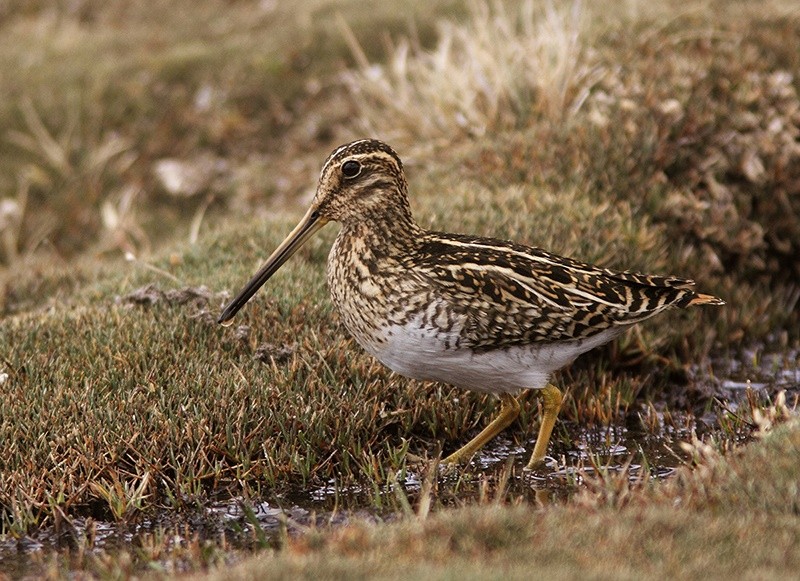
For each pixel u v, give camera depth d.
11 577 7.86
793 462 7.70
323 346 10.52
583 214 12.74
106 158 18.84
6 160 19.00
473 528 6.96
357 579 6.30
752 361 12.16
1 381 9.89
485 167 14.32
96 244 17.34
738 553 6.50
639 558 6.49
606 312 8.87
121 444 9.16
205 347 10.45
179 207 18.06
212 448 9.27
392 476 8.97
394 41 19.83
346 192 9.28
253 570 6.51
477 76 16.14
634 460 9.62
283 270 12.05
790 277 14.27
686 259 13.05
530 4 17.08
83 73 20.48
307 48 20.03
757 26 16.39
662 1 17.91
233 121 19.02
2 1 24.22
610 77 15.27
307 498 9.01
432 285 8.65
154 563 7.46
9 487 8.74
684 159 14.05
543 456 9.37
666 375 11.57
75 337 10.65
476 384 9.06
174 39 21.83
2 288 13.80
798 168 14.08
